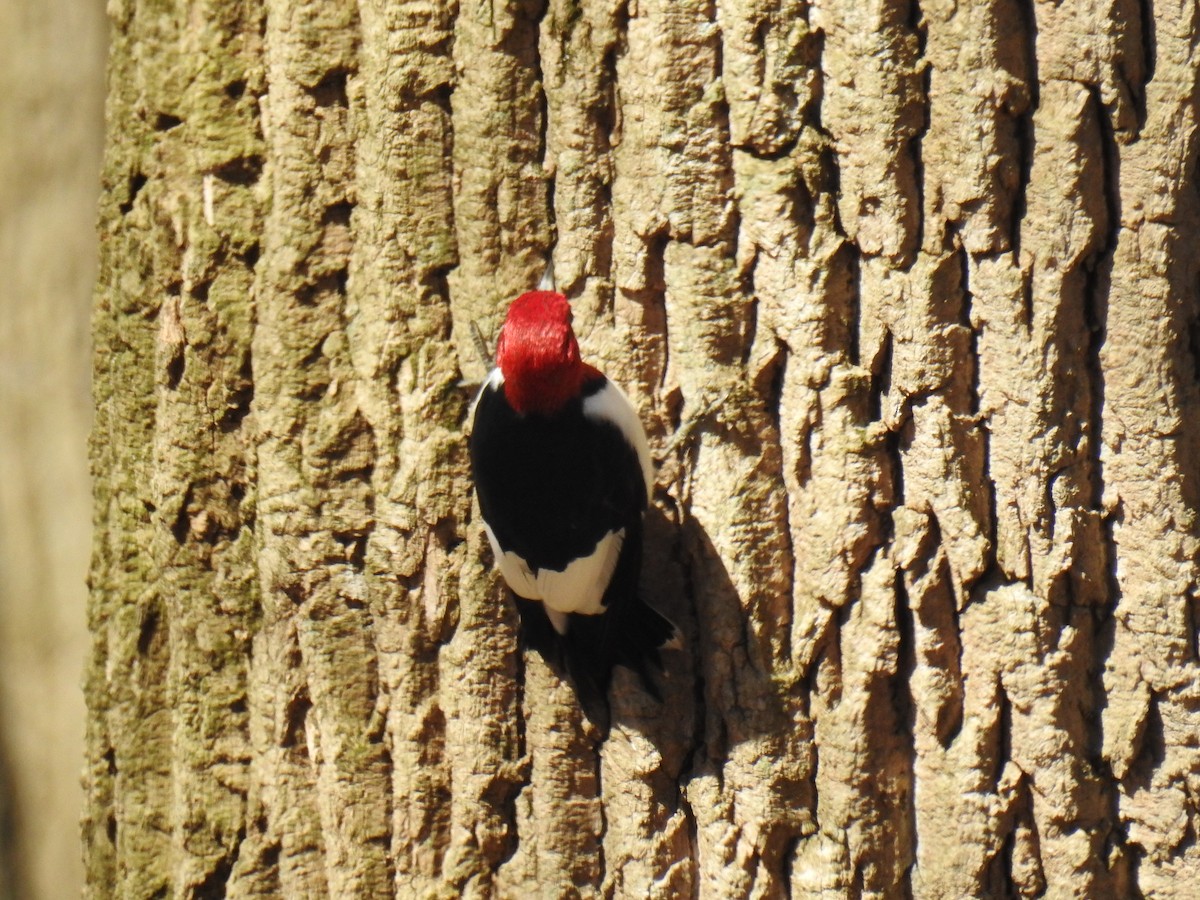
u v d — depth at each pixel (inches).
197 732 351.9
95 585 372.8
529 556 313.3
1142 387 304.8
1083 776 309.1
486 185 326.6
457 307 332.2
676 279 320.8
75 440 567.2
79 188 559.2
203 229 342.0
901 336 308.5
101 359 367.2
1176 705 307.6
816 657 316.2
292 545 336.8
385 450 333.4
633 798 324.2
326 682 338.0
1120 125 300.4
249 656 350.9
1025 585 307.6
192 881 352.8
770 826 317.7
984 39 298.8
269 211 339.3
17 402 563.2
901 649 312.8
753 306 317.4
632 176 320.8
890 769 314.0
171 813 361.4
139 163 351.9
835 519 313.0
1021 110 301.9
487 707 332.8
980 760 309.9
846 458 311.4
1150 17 298.7
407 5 325.4
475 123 325.4
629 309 325.4
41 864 572.4
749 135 311.7
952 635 311.6
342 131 334.6
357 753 338.0
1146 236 302.2
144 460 358.6
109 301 362.0
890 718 313.9
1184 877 309.1
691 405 321.1
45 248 559.2
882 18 301.6
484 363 330.3
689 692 324.5
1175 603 307.1
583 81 320.8
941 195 304.5
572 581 315.3
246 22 342.0
